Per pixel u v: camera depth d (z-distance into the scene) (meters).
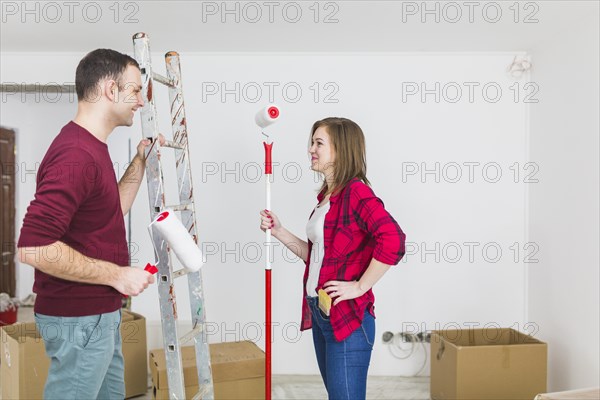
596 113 2.64
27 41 3.23
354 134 1.94
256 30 3.03
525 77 3.44
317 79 3.45
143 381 3.11
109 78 1.60
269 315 2.18
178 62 2.13
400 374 3.49
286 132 3.45
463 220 3.47
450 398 2.75
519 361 2.71
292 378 3.42
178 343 1.83
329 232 1.89
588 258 2.72
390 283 3.49
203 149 3.46
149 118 1.79
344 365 1.83
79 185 1.47
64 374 1.57
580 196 2.80
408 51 3.43
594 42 2.66
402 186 3.46
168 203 3.44
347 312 1.83
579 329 2.81
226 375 2.64
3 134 5.33
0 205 5.34
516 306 3.48
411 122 3.46
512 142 3.46
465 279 3.48
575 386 2.85
